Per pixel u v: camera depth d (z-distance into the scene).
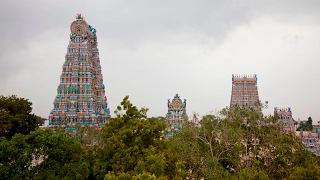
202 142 75.62
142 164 48.62
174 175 53.91
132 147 55.41
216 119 80.06
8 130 76.19
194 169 66.75
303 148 76.56
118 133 57.38
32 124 85.75
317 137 152.25
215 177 58.62
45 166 56.22
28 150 53.44
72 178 53.50
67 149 57.53
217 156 73.12
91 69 163.62
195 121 82.56
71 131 138.62
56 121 149.62
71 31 165.62
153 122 62.16
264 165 75.00
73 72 156.50
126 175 45.47
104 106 172.12
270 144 76.19
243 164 69.56
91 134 126.81
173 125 171.88
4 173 50.25
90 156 61.56
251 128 79.44
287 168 71.75
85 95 155.12
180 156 64.44
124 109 62.28
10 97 82.25
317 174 56.91
